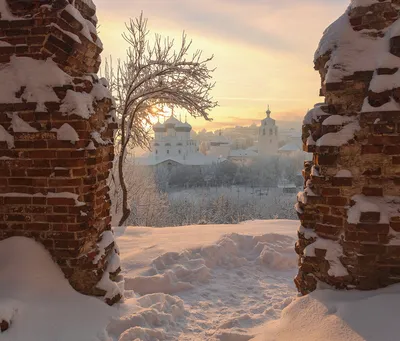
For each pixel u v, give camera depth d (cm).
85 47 296
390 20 272
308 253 297
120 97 1223
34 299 261
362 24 279
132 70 1191
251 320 309
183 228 683
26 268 272
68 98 273
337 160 284
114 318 279
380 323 227
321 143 286
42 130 275
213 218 2631
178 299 342
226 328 296
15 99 274
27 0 269
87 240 294
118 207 1502
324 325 244
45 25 267
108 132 337
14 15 273
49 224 281
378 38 276
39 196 279
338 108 286
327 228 291
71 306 270
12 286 262
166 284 395
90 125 296
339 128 283
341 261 281
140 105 1196
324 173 289
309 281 299
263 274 453
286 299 341
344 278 277
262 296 382
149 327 284
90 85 309
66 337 244
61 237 282
